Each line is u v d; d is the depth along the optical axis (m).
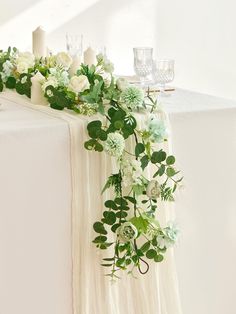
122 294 1.94
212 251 2.17
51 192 1.80
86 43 4.27
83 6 4.20
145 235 1.93
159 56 4.54
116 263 1.84
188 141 2.04
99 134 1.78
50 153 1.78
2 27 4.00
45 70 2.20
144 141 1.88
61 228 1.83
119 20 4.34
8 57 2.46
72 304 1.88
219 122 2.10
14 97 2.19
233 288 2.23
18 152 1.72
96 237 1.84
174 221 1.94
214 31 4.71
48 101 1.96
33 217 1.78
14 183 1.73
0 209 1.72
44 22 4.11
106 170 1.86
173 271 1.99
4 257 1.75
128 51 4.41
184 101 2.20
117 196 1.85
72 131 1.80
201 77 4.74
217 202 2.15
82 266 1.86
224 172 2.14
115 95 1.86
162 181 1.98
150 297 1.95
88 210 1.85
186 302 2.13
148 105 1.99
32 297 1.81
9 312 1.79
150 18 4.45
